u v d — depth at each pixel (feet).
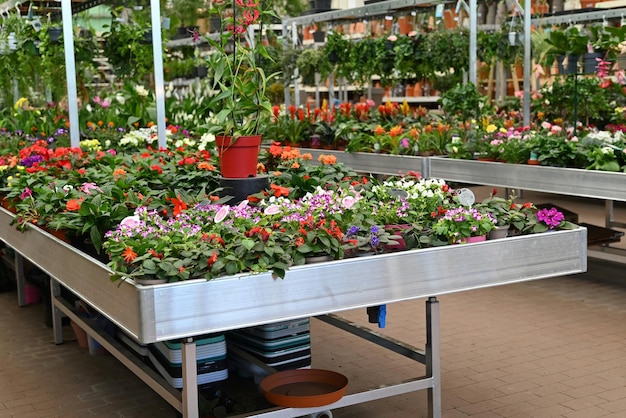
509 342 15.03
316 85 34.50
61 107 29.99
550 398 12.12
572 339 15.11
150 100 28.30
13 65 28.96
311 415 10.03
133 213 12.01
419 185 12.18
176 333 8.20
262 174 13.70
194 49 35.76
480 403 11.99
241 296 8.52
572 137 21.67
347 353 14.69
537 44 28.30
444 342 15.15
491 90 33.88
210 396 11.10
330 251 9.45
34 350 15.53
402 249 10.34
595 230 19.99
